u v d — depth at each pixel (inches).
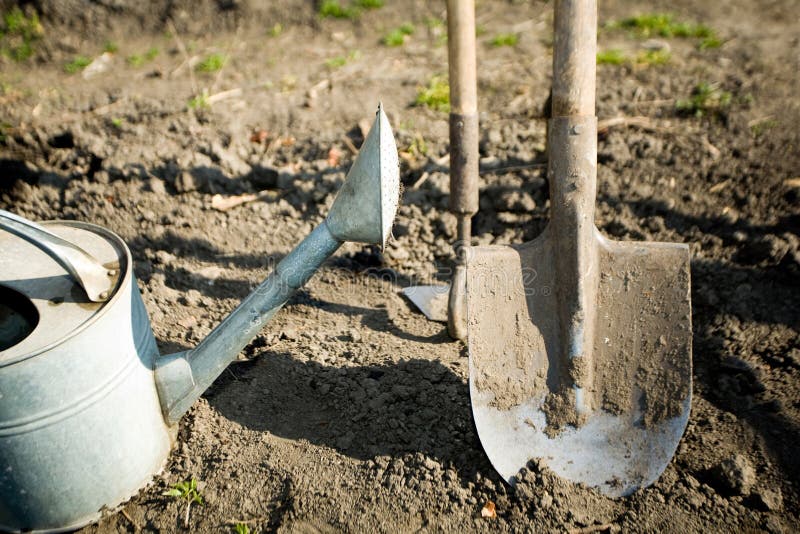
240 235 58.7
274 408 48.2
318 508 44.1
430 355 50.6
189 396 44.2
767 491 43.6
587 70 45.0
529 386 45.6
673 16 83.1
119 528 43.9
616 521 43.3
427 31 85.1
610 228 56.5
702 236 55.2
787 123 60.7
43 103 72.7
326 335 52.4
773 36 74.7
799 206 55.4
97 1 90.5
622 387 45.3
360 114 66.9
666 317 45.4
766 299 52.0
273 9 90.4
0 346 41.1
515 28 84.1
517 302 46.2
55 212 59.8
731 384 48.5
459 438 46.3
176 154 62.8
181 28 90.2
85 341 39.9
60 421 40.5
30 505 41.9
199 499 44.5
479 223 58.1
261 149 64.4
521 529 43.1
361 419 47.4
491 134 62.3
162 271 56.2
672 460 45.2
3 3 90.6
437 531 43.3
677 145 60.4
